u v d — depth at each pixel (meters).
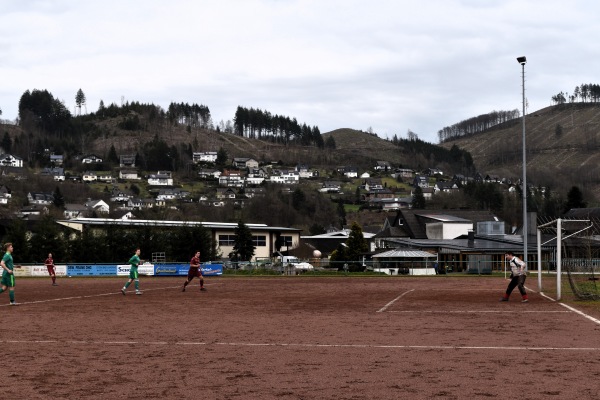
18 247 75.81
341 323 20.41
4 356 14.21
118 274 68.25
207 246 84.88
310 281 54.97
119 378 11.83
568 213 113.38
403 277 64.62
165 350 14.95
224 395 10.48
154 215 142.38
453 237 96.75
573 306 26.41
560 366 12.66
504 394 10.39
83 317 22.72
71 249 78.44
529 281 50.44
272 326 19.62
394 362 13.25
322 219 177.25
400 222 104.88
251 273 72.12
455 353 14.28
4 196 188.25
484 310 24.88
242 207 181.12
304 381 11.48
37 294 36.62
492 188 183.12
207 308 26.47
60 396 10.48
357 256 85.25
